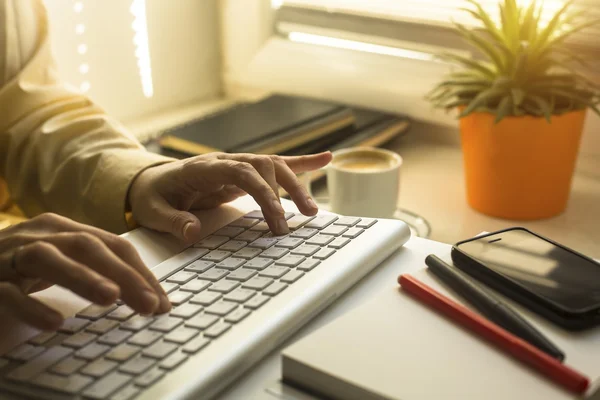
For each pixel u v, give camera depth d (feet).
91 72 3.18
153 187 1.92
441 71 3.08
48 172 2.26
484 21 2.42
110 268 1.35
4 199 2.59
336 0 3.41
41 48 2.57
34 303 1.26
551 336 1.23
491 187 2.39
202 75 3.73
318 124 2.84
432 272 1.47
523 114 2.24
